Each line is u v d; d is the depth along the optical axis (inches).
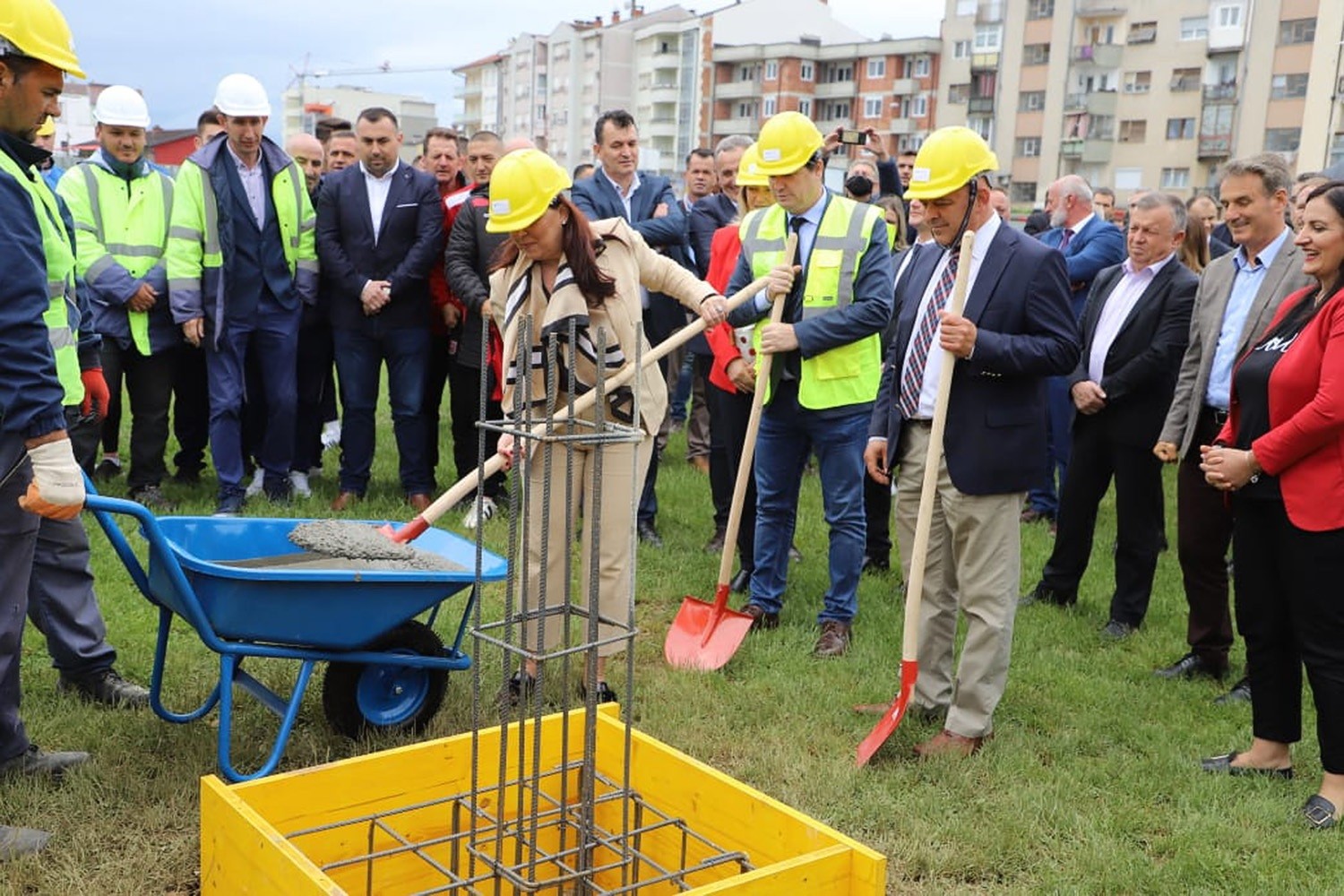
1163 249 223.5
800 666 194.5
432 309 287.9
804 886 93.5
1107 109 2110.0
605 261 164.7
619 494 170.7
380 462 329.4
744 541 237.8
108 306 257.1
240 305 261.3
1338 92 1549.0
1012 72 2235.5
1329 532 143.5
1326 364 140.1
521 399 96.3
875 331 195.9
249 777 142.2
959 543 163.8
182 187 254.2
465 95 4328.3
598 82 3373.5
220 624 135.6
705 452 351.3
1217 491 195.3
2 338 118.1
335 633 141.5
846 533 204.4
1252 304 187.0
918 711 176.1
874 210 200.2
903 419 171.3
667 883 114.7
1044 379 160.7
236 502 265.6
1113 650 216.7
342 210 267.4
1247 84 1927.9
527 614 100.3
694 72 3011.8
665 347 171.5
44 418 120.4
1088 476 235.8
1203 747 172.2
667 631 212.4
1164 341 218.7
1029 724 178.2
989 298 158.1
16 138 127.5
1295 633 151.9
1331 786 151.1
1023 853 137.3
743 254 213.2
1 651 132.9
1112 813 149.0
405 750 111.8
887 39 2583.7
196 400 296.5
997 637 161.5
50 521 155.9
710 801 110.6
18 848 124.1
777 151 193.5
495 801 117.2
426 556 157.8
